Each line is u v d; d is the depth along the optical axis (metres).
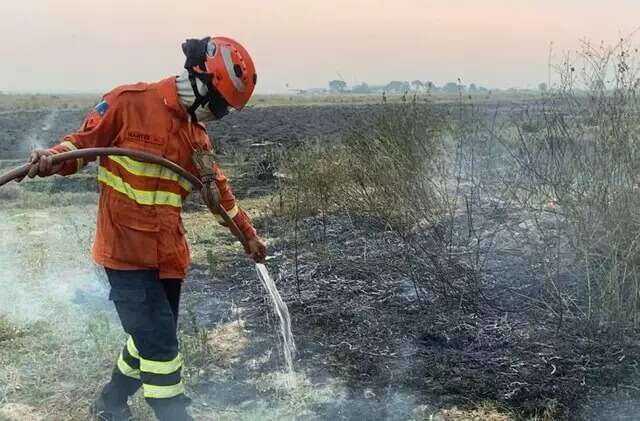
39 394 4.00
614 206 4.75
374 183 6.70
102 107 3.12
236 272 6.33
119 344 4.64
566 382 4.04
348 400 3.94
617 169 4.81
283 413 3.82
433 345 4.61
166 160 3.10
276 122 27.34
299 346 4.66
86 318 5.18
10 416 3.76
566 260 5.36
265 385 4.14
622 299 4.63
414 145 6.50
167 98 3.13
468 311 5.05
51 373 4.26
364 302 5.36
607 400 3.86
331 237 7.04
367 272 5.93
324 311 5.22
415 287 5.25
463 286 5.36
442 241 5.74
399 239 6.32
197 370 4.27
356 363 4.39
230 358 4.51
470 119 6.93
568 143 5.20
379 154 6.65
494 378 4.12
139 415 3.66
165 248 3.18
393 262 5.92
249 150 16.16
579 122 5.25
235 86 3.10
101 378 4.19
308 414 3.80
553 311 4.91
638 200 4.73
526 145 5.77
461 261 5.70
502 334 4.68
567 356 4.33
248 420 3.75
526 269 5.48
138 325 3.16
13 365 4.37
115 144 3.14
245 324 5.06
